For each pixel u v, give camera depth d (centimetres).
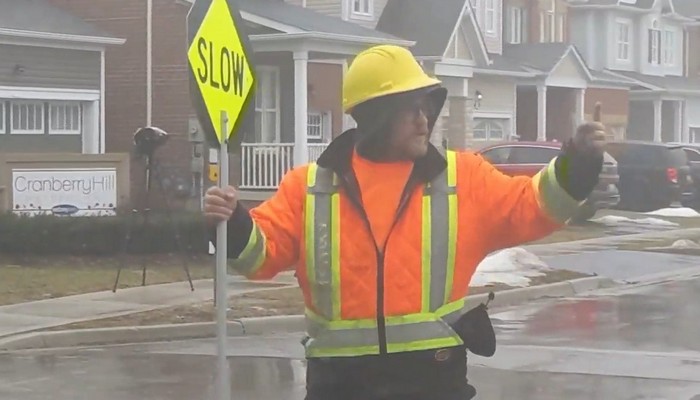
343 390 459
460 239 455
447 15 3706
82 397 1071
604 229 3080
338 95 3497
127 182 2309
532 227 446
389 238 452
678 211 3650
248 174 3008
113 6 3161
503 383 1133
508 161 3269
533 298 1862
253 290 1800
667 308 1722
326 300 458
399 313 451
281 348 1365
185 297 1712
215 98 636
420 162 458
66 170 2244
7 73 2655
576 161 420
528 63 4459
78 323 1473
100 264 2067
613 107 5175
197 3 870
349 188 456
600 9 5438
